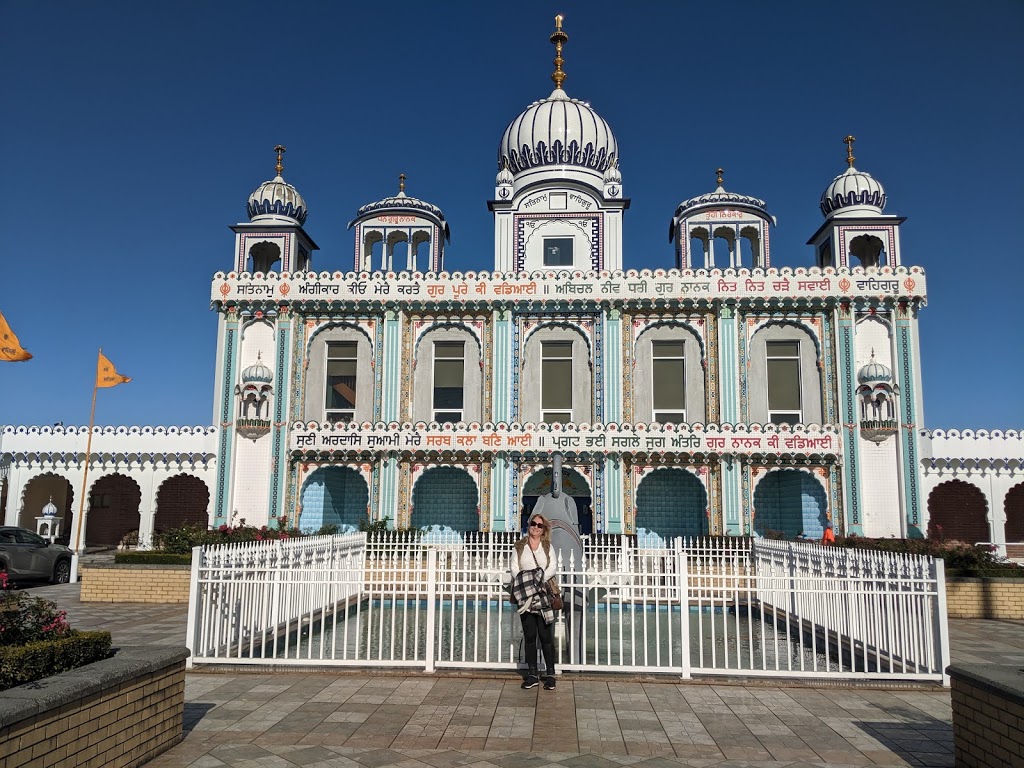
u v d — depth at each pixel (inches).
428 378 1045.8
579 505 1024.9
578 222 1133.7
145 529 1082.7
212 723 313.9
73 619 611.5
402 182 1203.9
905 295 1003.3
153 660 270.5
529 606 374.3
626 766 267.7
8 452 1109.1
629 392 1019.9
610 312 1028.5
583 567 428.5
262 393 1013.2
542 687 376.8
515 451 979.9
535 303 1029.2
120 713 251.4
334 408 1043.9
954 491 1143.0
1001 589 684.7
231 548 455.5
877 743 297.1
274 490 997.2
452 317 1046.4
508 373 1025.5
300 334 1040.8
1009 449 1020.5
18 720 204.2
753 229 1159.6
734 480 972.6
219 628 432.5
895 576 454.6
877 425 974.4
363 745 287.4
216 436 1078.4
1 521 1252.5
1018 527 1139.3
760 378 1023.0
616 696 362.9
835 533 967.6
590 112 1240.2
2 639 252.4
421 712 331.6
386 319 1035.3
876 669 421.4
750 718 328.8
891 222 1077.8
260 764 266.4
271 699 351.6
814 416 1009.5
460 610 688.4
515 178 1223.5
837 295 1008.2
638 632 581.0
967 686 266.2
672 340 1036.5
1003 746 244.2
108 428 1100.5
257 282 1039.6
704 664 459.5
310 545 603.8
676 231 1170.6
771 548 693.9
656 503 1024.2
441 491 1050.7
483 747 286.2
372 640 536.4
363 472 1002.1
